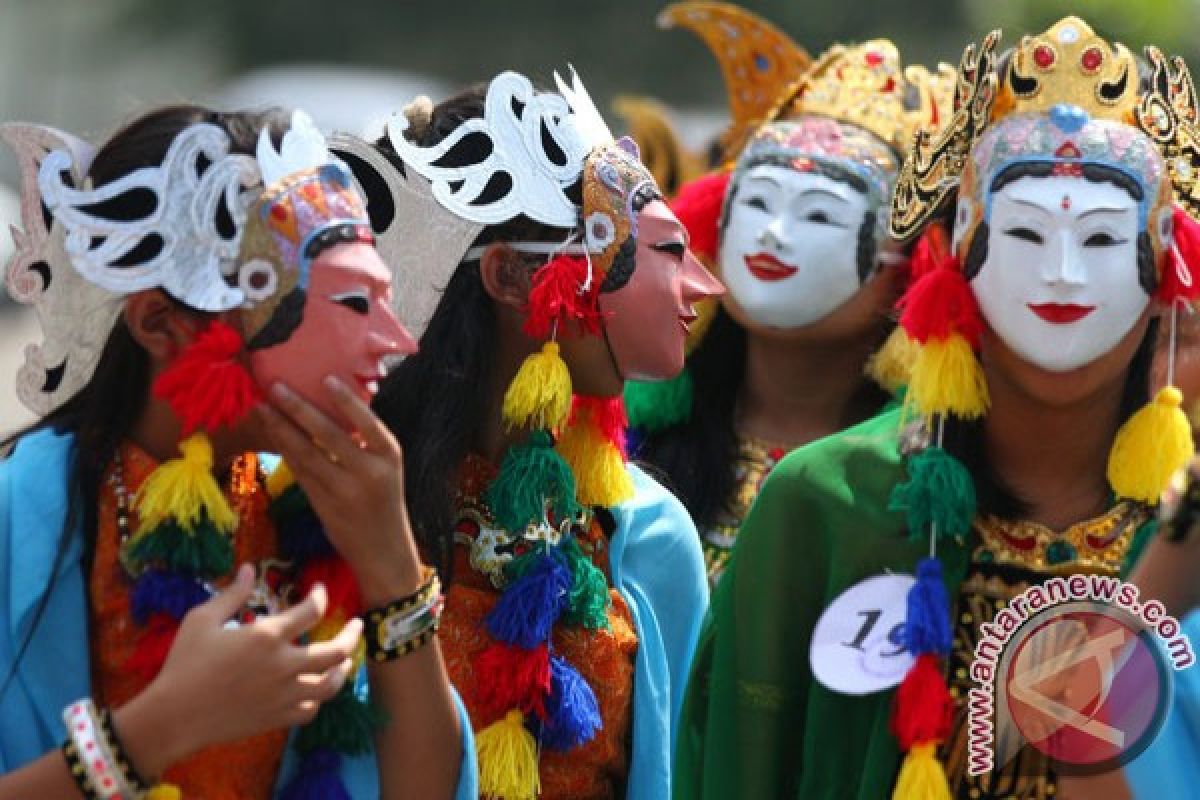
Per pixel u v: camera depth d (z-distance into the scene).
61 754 8.81
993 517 11.55
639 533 12.55
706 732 12.07
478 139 11.74
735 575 11.98
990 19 52.97
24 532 9.36
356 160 11.71
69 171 9.37
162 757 8.84
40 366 9.63
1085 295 11.10
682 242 11.95
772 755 11.85
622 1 70.75
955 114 11.70
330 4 74.94
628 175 11.80
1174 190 11.40
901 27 65.56
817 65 16.64
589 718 11.70
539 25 72.31
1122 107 11.32
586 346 11.77
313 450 9.36
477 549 11.86
